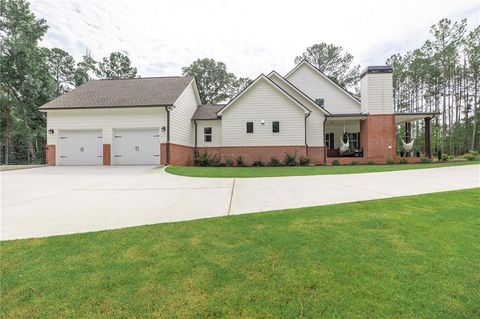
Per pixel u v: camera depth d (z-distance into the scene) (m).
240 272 2.46
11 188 7.95
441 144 36.25
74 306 2.00
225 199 5.91
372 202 5.18
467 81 34.19
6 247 3.13
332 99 21.42
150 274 2.45
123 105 15.98
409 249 2.91
